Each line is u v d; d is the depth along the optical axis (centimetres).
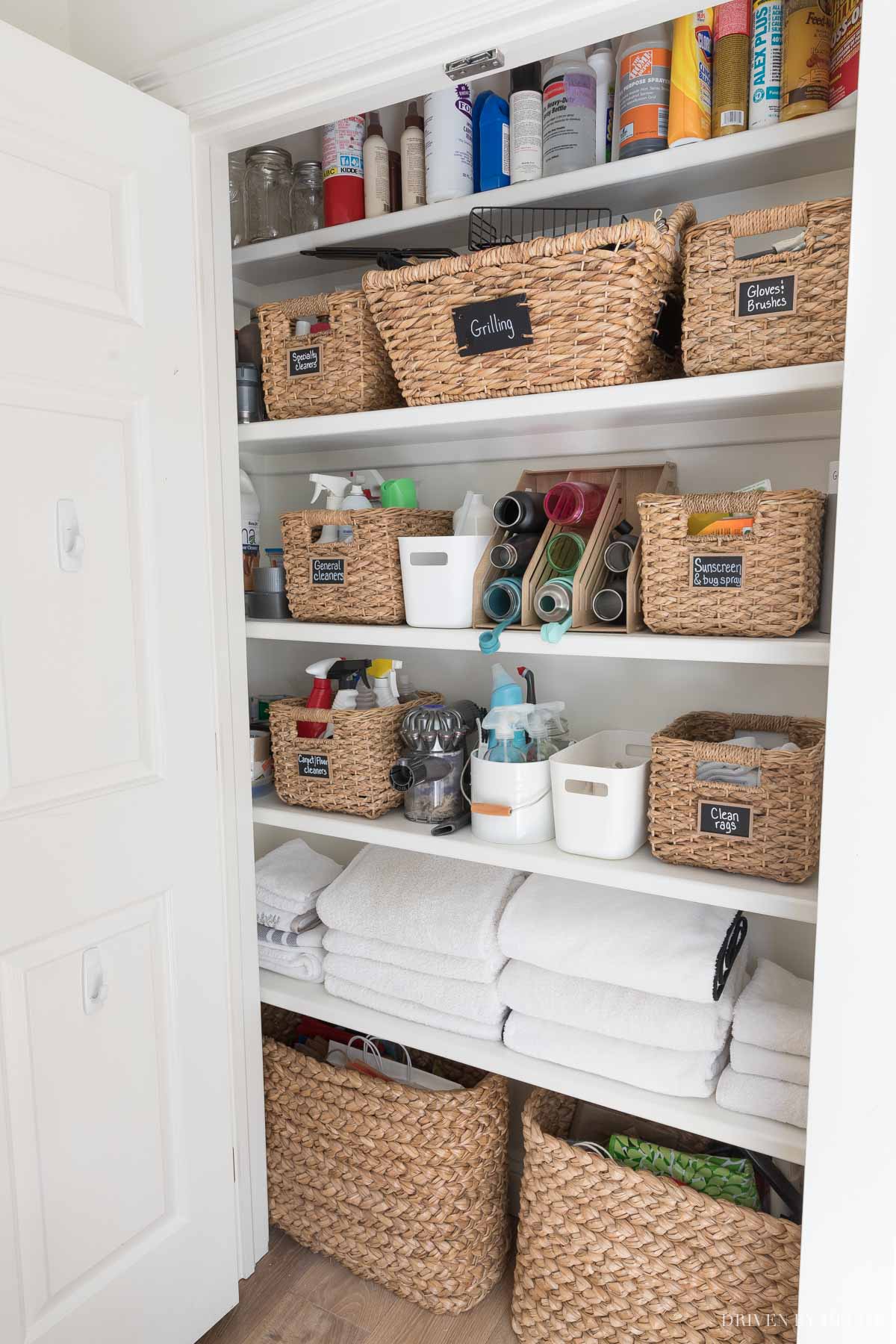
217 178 142
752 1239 124
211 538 143
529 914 146
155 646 132
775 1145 120
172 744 135
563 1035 140
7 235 107
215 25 129
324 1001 162
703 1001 127
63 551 117
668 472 147
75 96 114
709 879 123
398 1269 156
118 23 139
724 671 154
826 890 102
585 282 121
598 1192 136
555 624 129
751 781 129
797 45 122
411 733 152
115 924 127
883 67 89
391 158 166
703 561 120
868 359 93
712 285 116
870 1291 104
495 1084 156
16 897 112
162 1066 137
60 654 117
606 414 131
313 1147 163
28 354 110
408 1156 152
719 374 117
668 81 133
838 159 129
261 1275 164
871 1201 103
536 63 146
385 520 146
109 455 123
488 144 150
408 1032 152
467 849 141
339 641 151
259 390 165
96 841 123
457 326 132
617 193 143
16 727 112
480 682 180
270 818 162
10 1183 113
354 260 172
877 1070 101
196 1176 144
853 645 97
